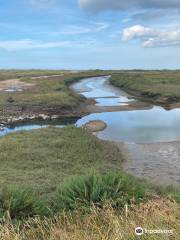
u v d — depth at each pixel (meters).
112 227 5.86
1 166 20.56
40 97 58.62
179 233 5.30
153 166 24.66
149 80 91.56
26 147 24.72
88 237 5.58
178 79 93.31
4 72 156.50
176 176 22.16
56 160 22.27
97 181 7.88
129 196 7.65
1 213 7.16
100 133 38.09
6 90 75.62
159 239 5.20
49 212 7.55
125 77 100.94
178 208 6.34
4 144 25.16
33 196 7.93
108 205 6.99
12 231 6.07
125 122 45.41
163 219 5.79
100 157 25.06
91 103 63.22
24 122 49.03
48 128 31.02
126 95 75.56
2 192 7.80
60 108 53.91
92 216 6.57
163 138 35.00
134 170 23.69
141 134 37.25
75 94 66.44
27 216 7.29
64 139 27.25
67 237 5.73
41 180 16.97
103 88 91.81
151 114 51.75
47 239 5.96
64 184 8.16
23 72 155.38
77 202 7.59
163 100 62.75
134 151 29.45
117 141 33.75
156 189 14.43
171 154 28.23
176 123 43.94
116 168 22.22
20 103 55.34
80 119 50.16
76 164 22.38
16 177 17.56
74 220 6.74
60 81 91.94
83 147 26.14
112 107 58.59
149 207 6.61
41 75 128.12
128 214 6.45
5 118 50.34
